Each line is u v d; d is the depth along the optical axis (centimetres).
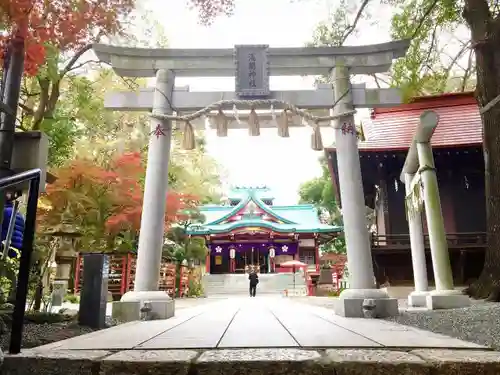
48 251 959
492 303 852
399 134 1838
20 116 1234
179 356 260
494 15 1127
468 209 1725
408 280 1634
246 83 778
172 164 2275
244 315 726
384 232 1798
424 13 1191
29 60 551
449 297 826
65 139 1320
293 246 4128
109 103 785
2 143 420
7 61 453
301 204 4972
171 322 579
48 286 1080
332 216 4644
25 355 264
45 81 1067
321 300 1656
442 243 872
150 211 729
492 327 488
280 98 785
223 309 963
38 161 432
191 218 2381
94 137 1897
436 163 1756
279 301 1653
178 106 786
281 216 4128
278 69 799
